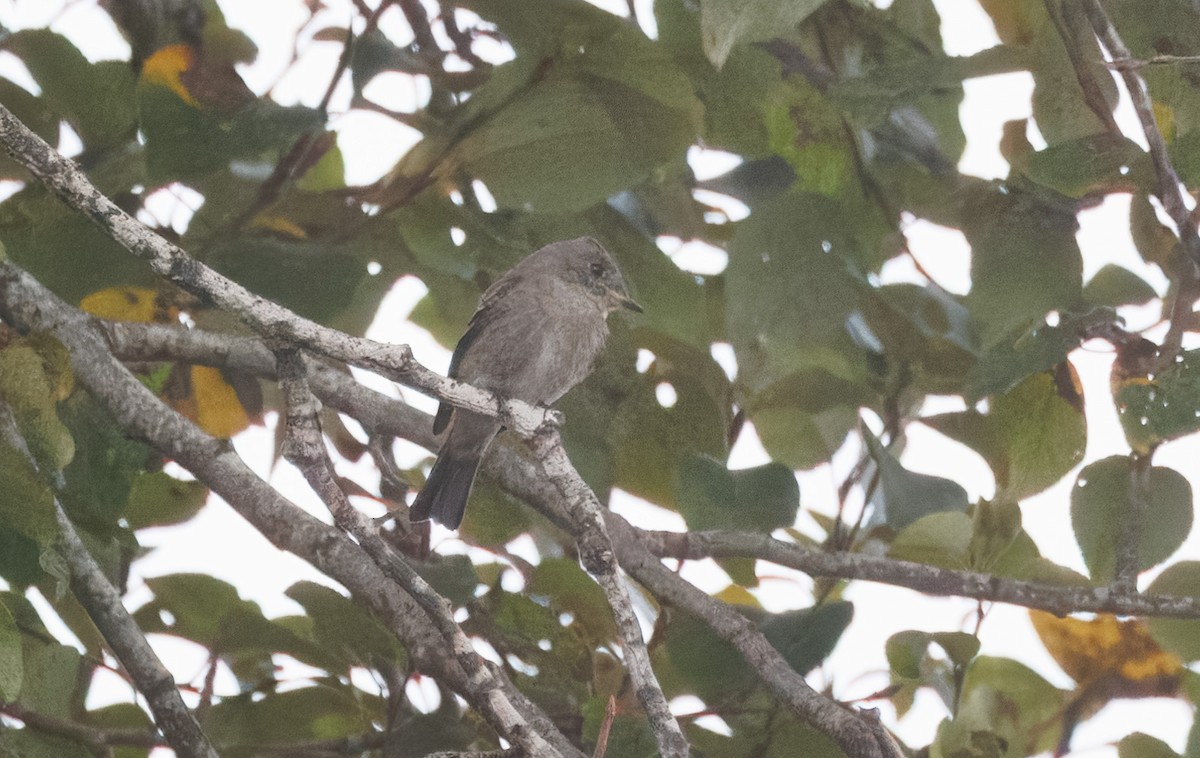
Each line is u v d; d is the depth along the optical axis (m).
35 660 8.09
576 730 9.70
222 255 9.16
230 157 8.71
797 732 8.90
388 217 9.90
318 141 10.06
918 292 10.42
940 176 10.59
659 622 9.54
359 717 9.83
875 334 10.73
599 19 9.20
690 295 10.25
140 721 9.39
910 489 10.16
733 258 9.69
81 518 8.61
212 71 8.94
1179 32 9.57
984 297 9.74
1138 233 9.78
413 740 9.25
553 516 10.14
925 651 9.44
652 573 9.23
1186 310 9.17
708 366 10.42
